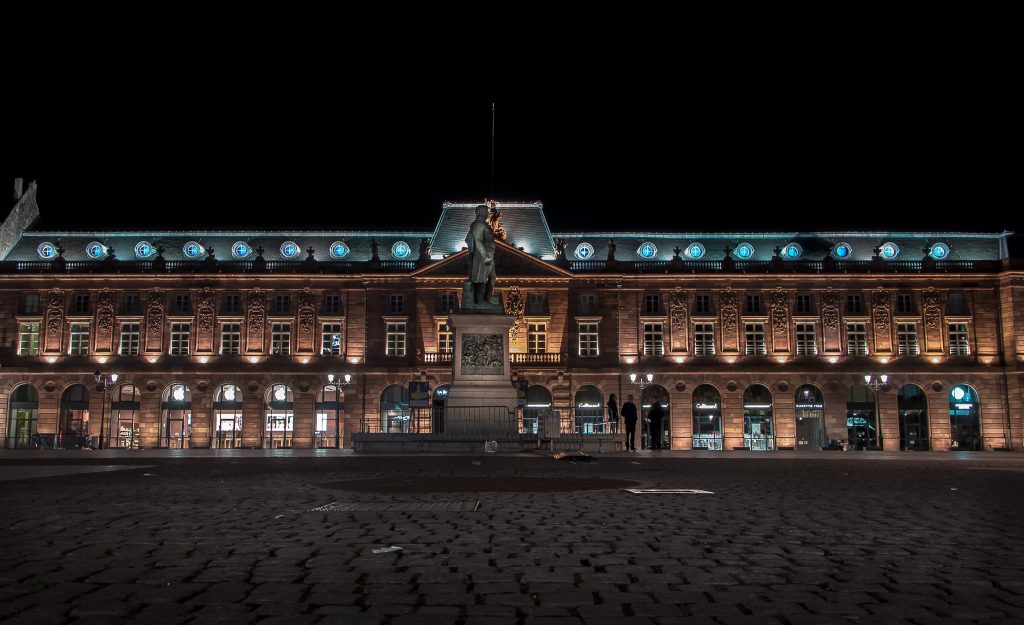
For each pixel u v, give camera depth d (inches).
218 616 229.8
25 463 1063.0
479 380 1353.3
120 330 3102.9
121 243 3257.9
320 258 3240.7
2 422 3019.2
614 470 847.1
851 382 3083.2
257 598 250.1
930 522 421.4
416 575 284.7
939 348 3112.7
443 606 242.7
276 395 3080.7
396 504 495.2
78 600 246.5
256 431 3043.8
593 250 3260.3
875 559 316.2
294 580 276.2
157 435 3029.0
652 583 273.0
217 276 3115.2
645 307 3139.8
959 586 269.7
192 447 3026.6
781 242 3299.7
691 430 3056.1
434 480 693.3
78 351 3088.1
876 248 3238.2
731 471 840.9
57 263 3105.3
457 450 1342.3
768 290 3152.1
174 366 3058.6
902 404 3093.0
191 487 621.6
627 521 419.5
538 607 242.4
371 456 1243.8
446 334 3070.9
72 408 3041.3
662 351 3117.6
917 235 3299.7
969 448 3065.9
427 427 2915.8
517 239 3230.8
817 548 339.3
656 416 1840.6
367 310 3112.7
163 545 343.3
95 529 389.4
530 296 3102.9
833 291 3149.6
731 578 281.0
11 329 3085.6
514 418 1346.0
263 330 3107.8
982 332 3115.2
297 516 437.4
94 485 642.2
